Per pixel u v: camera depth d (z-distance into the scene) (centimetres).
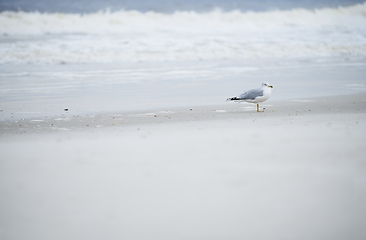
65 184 796
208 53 4359
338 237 591
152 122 1703
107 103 2248
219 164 900
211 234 600
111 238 596
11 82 3012
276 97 2364
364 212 650
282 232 602
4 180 827
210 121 1675
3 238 599
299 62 3941
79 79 3147
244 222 629
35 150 1105
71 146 1152
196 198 710
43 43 4816
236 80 3017
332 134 1203
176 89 2689
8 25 5778
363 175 801
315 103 2150
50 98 2414
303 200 693
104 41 4984
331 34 5859
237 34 5822
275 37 5453
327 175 805
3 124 1714
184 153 1012
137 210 674
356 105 2069
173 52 4369
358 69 3478
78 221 644
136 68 3666
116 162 945
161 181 796
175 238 593
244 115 1830
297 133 1240
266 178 795
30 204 705
